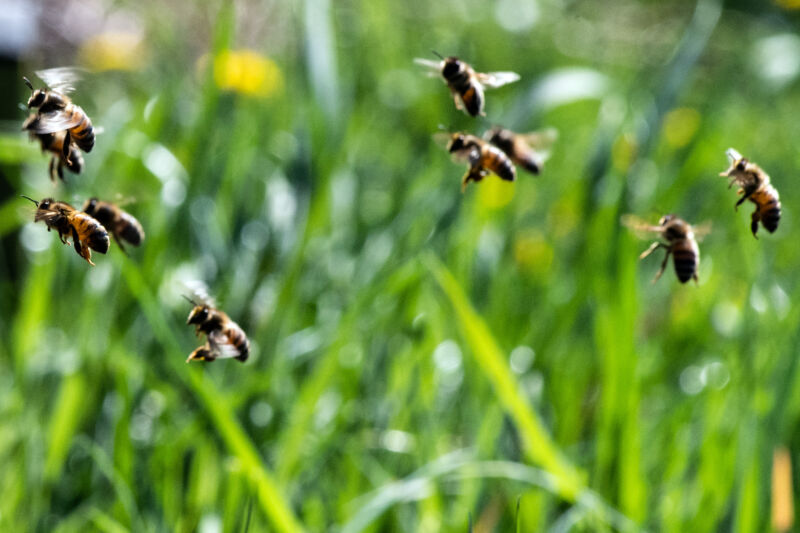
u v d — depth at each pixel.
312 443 0.65
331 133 0.70
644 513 0.63
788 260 0.80
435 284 0.69
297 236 0.70
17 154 0.69
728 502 0.62
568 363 0.70
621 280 0.64
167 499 0.63
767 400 0.63
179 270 0.71
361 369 0.68
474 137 0.62
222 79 0.72
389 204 0.77
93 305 0.67
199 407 0.65
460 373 0.69
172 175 0.73
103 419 0.65
